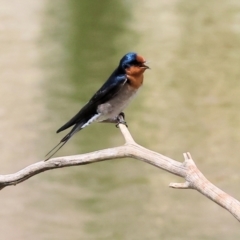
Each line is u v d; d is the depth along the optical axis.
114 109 7.80
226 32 23.88
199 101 18.41
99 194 14.21
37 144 16.27
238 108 17.59
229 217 13.34
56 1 29.58
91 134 16.75
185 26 24.97
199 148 16.00
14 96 18.89
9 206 13.81
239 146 15.93
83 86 19.45
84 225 13.16
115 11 27.80
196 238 12.66
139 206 13.81
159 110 17.86
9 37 24.30
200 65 21.05
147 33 24.45
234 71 20.33
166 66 21.11
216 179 14.69
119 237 12.75
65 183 14.60
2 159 15.65
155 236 12.84
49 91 19.30
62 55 22.33
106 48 22.97
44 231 12.99
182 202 13.92
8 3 28.86
